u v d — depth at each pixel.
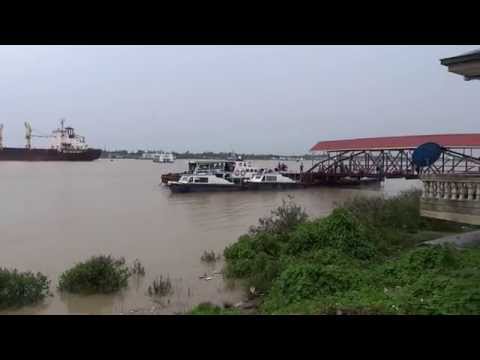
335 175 61.44
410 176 56.28
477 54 12.91
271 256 13.63
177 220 27.95
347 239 12.34
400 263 9.28
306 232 13.32
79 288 11.59
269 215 30.64
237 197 47.62
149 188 58.19
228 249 15.29
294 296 8.25
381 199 20.14
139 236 21.36
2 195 45.53
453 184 12.82
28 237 21.02
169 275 13.37
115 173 100.88
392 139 57.16
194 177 52.09
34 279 11.24
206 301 10.41
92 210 33.25
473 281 6.94
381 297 7.03
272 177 56.66
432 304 6.17
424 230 16.17
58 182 66.88
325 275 8.60
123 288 12.06
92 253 17.06
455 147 45.00
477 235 13.97
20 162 134.12
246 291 10.99
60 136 137.88
